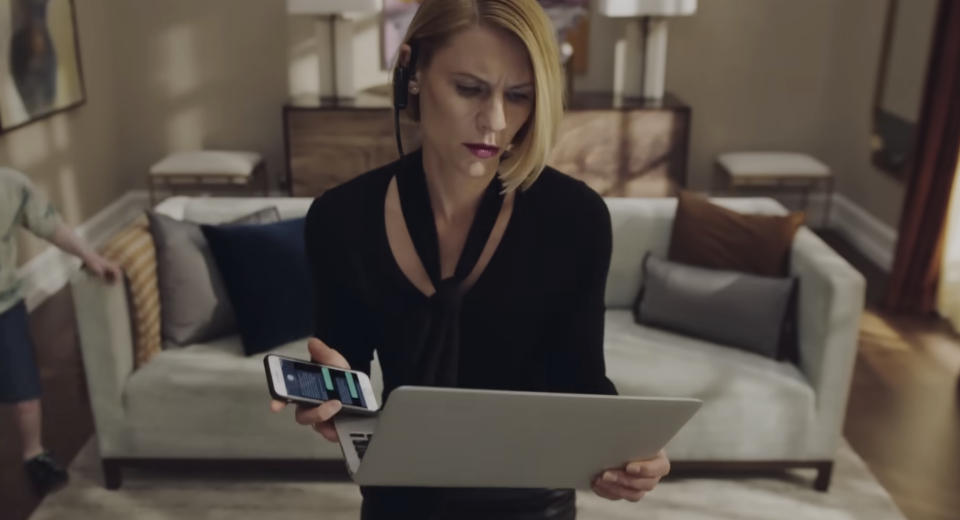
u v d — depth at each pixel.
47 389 2.91
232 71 4.66
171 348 2.41
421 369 1.02
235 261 2.38
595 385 1.06
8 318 2.22
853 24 4.69
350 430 0.98
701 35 4.73
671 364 2.34
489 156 0.88
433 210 1.00
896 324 3.59
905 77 4.09
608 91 4.75
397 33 4.57
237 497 2.32
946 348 3.35
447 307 0.99
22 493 2.32
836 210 4.96
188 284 2.41
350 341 1.10
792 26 4.72
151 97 4.69
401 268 1.01
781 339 2.40
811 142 4.93
